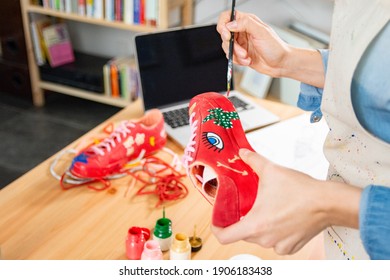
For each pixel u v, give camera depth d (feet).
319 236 2.99
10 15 8.36
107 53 9.00
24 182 3.34
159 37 4.35
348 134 1.92
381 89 1.64
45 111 8.91
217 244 2.87
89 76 8.32
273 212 1.66
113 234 2.92
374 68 1.65
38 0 8.04
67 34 8.65
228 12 2.82
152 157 3.68
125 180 3.42
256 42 2.77
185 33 4.49
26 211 3.06
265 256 2.81
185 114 4.36
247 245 2.87
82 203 3.16
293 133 4.08
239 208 1.95
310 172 3.54
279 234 1.68
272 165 1.80
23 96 9.12
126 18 7.32
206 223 3.04
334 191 1.61
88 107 9.14
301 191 1.64
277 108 4.66
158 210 3.14
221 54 4.73
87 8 7.58
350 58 1.72
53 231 2.91
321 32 6.22
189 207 3.18
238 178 2.09
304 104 2.85
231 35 2.74
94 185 3.35
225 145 2.37
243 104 4.63
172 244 2.68
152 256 2.62
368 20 1.67
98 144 3.48
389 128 1.71
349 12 1.77
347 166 1.95
